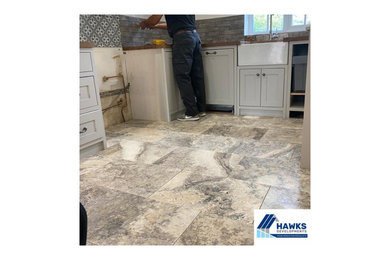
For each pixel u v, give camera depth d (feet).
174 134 8.71
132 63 10.50
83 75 6.66
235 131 8.75
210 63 11.06
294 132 8.37
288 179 5.26
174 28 9.66
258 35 11.95
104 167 6.21
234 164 6.09
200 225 3.96
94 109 7.04
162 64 9.94
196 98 11.28
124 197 4.83
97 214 4.33
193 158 6.55
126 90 10.83
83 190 5.11
